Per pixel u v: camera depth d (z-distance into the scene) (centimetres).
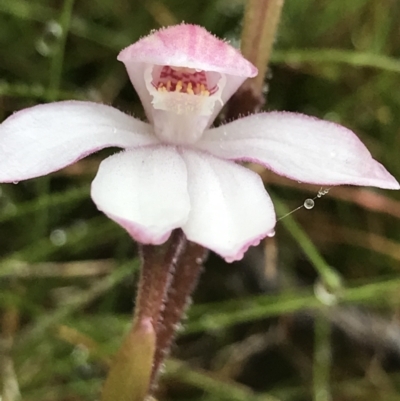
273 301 9
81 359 9
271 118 6
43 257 10
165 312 6
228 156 6
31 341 9
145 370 6
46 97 9
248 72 6
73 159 6
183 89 6
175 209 5
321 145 6
